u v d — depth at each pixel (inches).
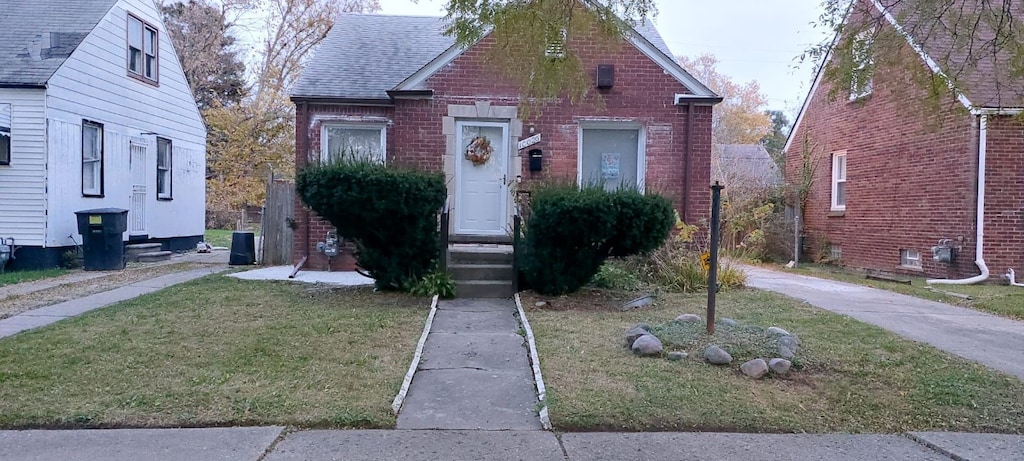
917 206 564.4
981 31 332.2
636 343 248.2
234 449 164.2
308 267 479.8
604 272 393.7
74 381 209.9
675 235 438.6
